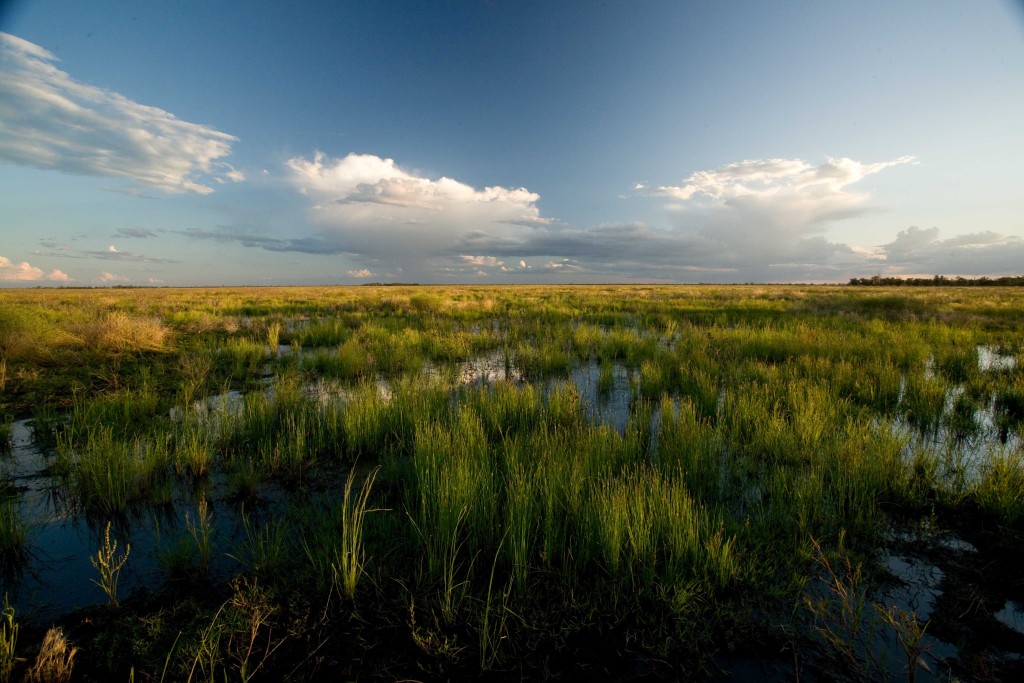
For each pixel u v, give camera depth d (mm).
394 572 2504
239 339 10453
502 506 2980
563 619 2193
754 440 4172
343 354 8188
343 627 2162
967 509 3195
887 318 14047
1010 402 5512
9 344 7777
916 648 1908
